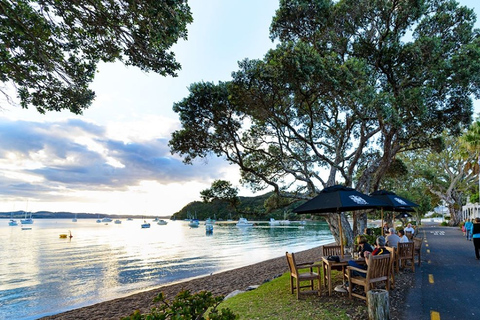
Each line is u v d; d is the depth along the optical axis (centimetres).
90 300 1609
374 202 809
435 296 695
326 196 816
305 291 735
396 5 1394
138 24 659
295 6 1368
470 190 5066
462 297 686
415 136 1664
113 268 2661
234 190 1666
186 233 8925
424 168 4628
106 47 704
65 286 1981
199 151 1620
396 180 4031
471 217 3912
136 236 7556
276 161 1848
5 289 1914
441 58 1363
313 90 1223
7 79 662
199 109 1487
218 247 4453
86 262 3052
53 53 697
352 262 700
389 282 745
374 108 1261
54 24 641
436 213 10038
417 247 1098
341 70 1120
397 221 6338
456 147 4438
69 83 697
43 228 12075
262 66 1179
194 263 2852
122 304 1398
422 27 1455
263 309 648
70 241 5966
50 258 3391
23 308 1498
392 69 1433
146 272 2433
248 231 9162
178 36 693
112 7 641
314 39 1454
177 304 367
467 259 1243
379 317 516
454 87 1358
